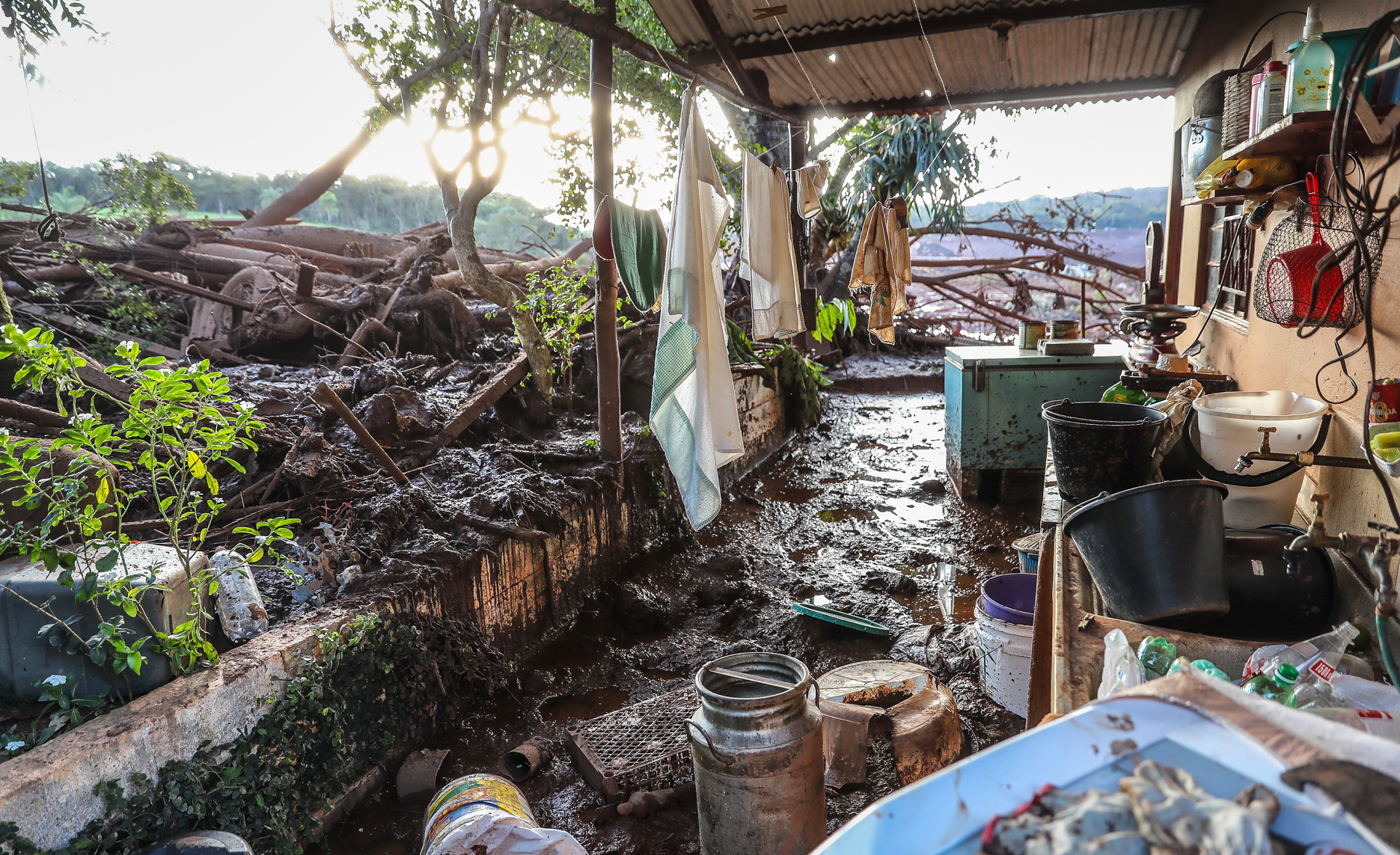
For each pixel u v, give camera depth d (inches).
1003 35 247.6
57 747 97.0
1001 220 583.2
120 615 112.0
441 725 151.7
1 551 103.8
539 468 225.6
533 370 267.7
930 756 128.3
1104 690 77.5
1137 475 134.3
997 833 33.7
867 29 259.6
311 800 124.5
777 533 255.4
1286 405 134.3
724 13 252.1
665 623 196.5
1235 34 203.2
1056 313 553.6
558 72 313.0
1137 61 290.5
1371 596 88.5
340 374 296.5
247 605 129.2
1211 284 226.2
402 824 129.0
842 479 312.8
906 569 222.8
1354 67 68.8
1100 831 32.6
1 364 243.0
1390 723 63.8
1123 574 94.1
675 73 241.3
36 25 193.5
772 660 114.0
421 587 153.2
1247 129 132.3
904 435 376.5
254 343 343.6
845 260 535.2
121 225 377.1
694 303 156.7
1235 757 37.0
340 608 141.6
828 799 126.8
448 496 197.2
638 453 245.9
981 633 149.9
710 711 104.5
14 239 352.2
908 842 34.2
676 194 157.2
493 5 259.9
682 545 244.4
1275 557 99.9
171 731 106.7
